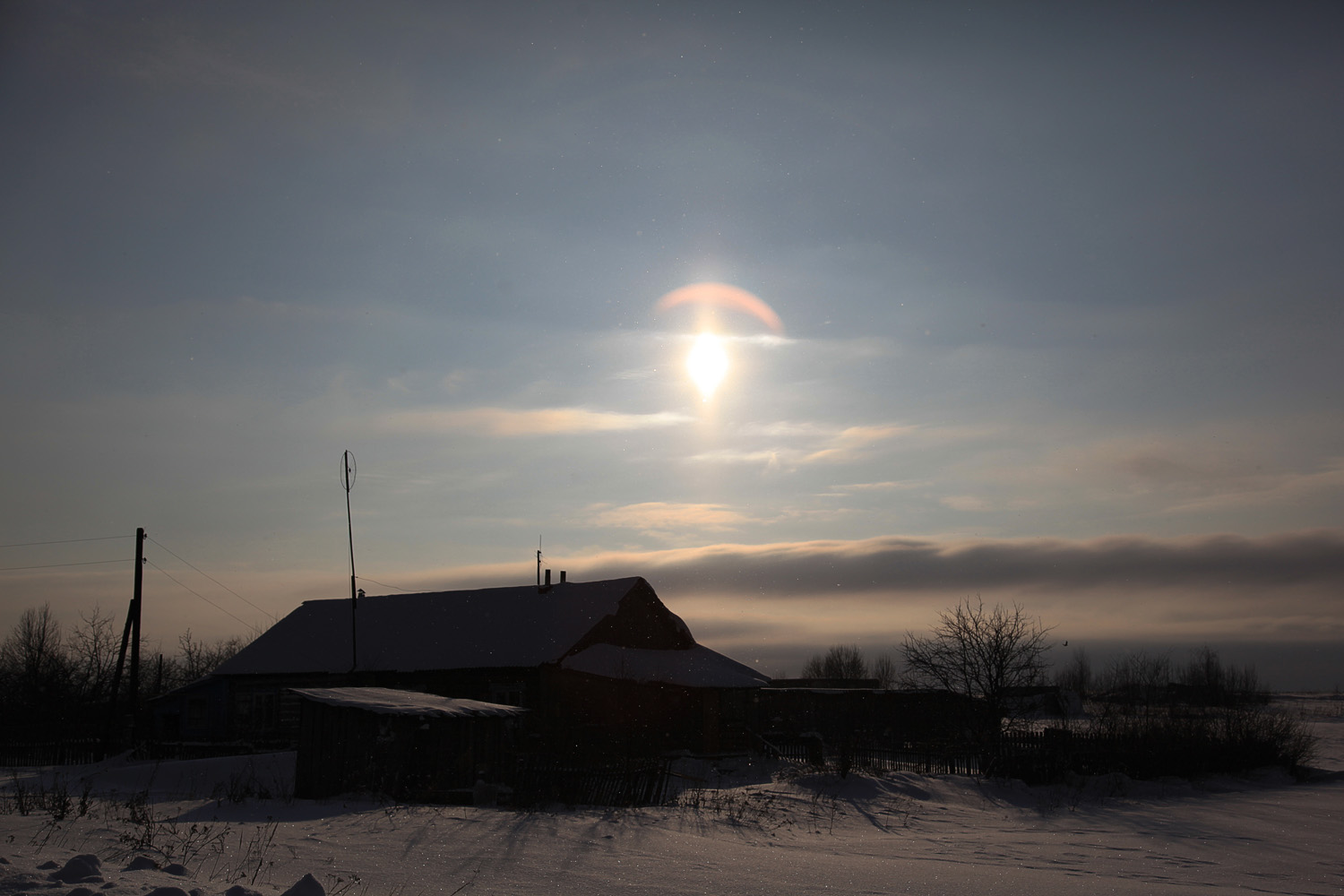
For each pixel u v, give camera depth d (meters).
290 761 23.95
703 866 11.44
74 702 49.72
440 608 39.31
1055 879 11.65
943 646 29.75
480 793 18.06
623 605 36.06
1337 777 28.59
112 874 8.28
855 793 21.38
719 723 32.47
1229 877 12.34
